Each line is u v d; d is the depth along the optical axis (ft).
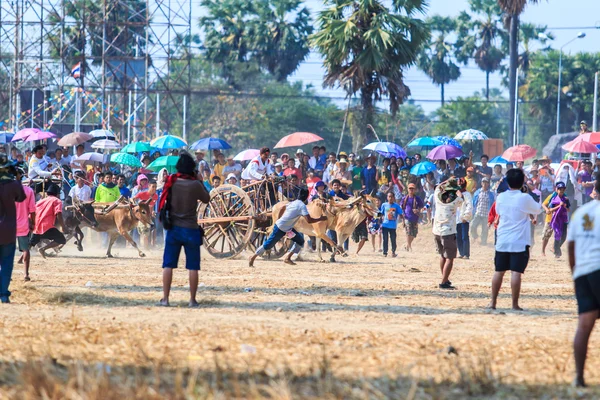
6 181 121.29
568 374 77.10
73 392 63.46
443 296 136.98
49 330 95.30
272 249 219.82
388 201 239.30
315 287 145.07
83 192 239.09
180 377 68.28
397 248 280.92
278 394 65.21
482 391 70.18
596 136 286.25
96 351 83.35
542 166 280.10
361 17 355.77
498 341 92.22
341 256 231.91
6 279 121.08
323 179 284.20
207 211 218.59
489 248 269.85
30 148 363.56
